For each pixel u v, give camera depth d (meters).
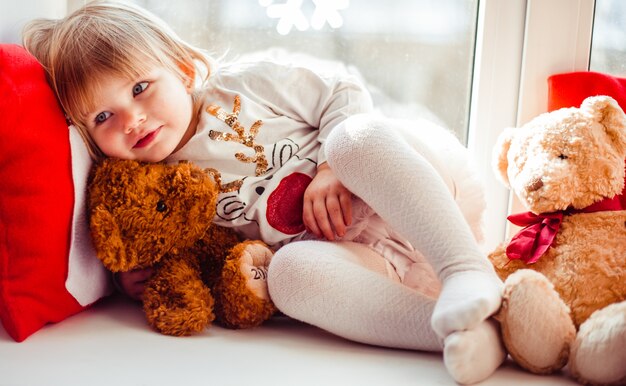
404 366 0.82
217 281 1.02
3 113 0.87
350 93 1.14
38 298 0.91
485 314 0.74
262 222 1.08
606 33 1.24
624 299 0.89
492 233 1.27
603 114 0.98
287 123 1.14
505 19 1.24
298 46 1.31
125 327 0.96
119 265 0.96
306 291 0.90
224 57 1.30
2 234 0.88
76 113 1.00
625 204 1.04
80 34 1.01
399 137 0.95
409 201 0.89
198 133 1.10
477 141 1.27
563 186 0.95
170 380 0.76
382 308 0.88
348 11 1.29
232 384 0.75
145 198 0.96
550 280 0.93
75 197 0.95
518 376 0.79
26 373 0.77
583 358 0.75
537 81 1.24
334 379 0.77
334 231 1.04
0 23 1.03
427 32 1.29
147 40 1.04
